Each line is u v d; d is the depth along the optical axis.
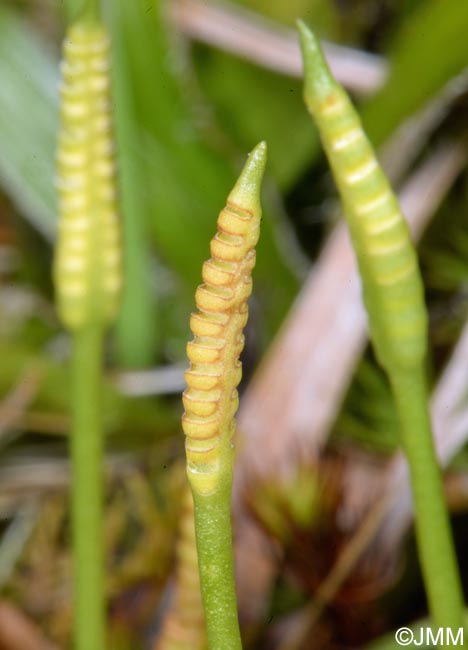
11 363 0.24
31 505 0.27
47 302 0.29
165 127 0.25
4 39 0.25
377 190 0.14
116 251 0.17
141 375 0.25
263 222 0.25
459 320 0.25
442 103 0.24
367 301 0.15
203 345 0.13
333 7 0.26
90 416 0.17
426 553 0.15
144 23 0.24
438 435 0.23
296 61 0.25
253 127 0.26
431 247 0.26
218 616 0.14
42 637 0.26
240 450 0.24
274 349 0.24
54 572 0.26
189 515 0.18
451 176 0.24
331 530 0.21
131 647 0.24
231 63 0.26
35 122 0.25
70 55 0.16
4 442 0.26
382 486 0.23
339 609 0.22
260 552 0.24
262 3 0.26
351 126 0.14
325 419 0.24
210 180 0.25
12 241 0.29
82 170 0.16
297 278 0.26
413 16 0.25
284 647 0.22
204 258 0.26
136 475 0.26
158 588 0.24
